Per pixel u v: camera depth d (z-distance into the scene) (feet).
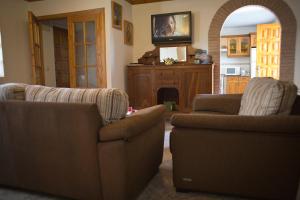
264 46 22.25
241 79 26.32
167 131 12.89
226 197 6.10
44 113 5.46
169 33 16.15
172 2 16.21
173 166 6.22
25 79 15.70
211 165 5.88
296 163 5.31
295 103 6.31
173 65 14.76
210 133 5.76
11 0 14.62
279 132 5.32
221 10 15.30
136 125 5.36
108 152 5.13
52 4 15.35
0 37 13.94
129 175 5.35
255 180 5.63
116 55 14.97
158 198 6.06
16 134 5.89
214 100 9.61
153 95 15.38
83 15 14.65
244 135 5.53
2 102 5.86
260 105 6.02
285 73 14.73
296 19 14.26
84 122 5.16
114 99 5.41
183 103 14.90
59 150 5.54
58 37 19.21
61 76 19.76
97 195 5.46
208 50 15.79
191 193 6.31
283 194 5.51
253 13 20.89
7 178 6.36
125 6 16.01
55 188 5.85
